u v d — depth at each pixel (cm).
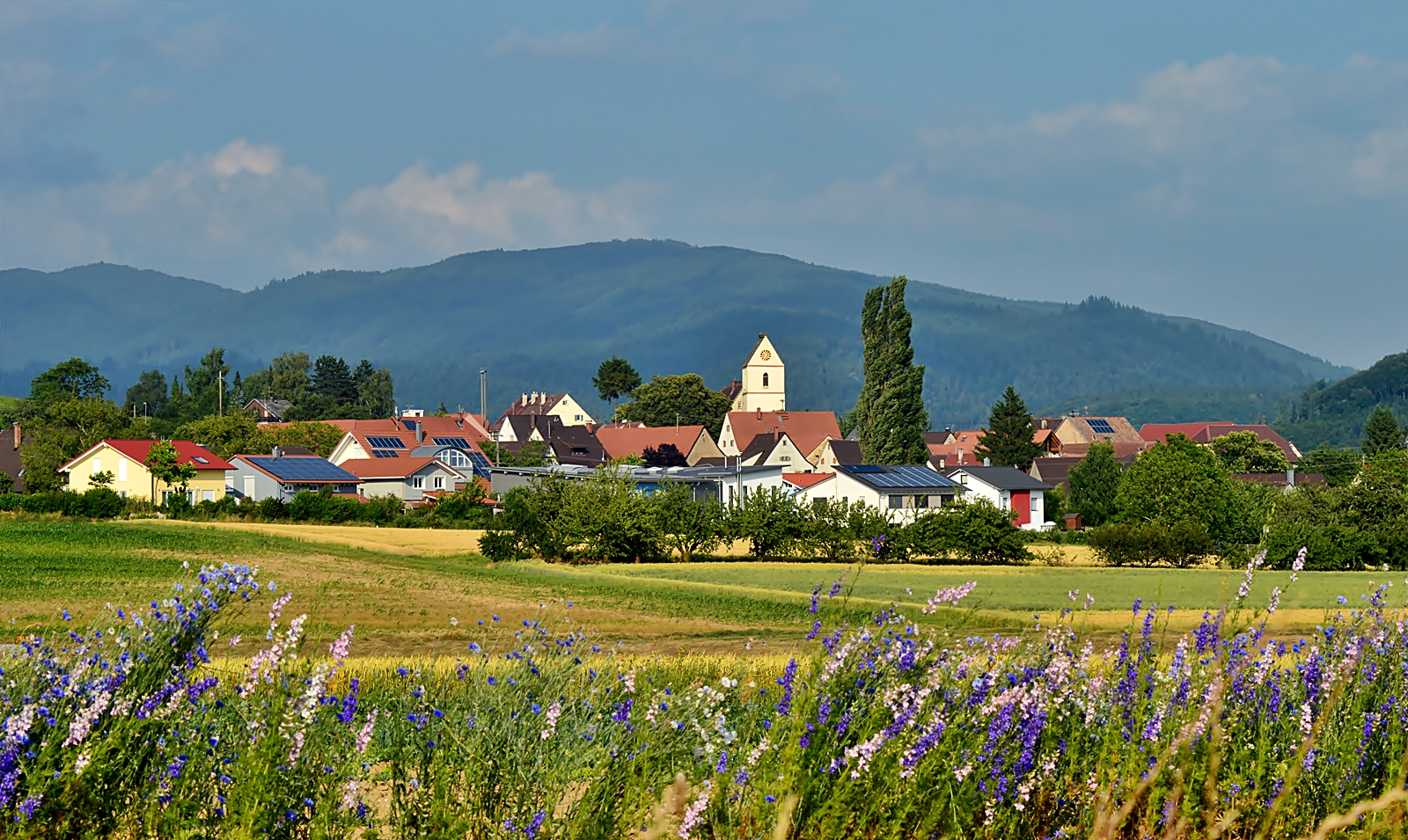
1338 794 1931
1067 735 2056
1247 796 1919
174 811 1711
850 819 1734
